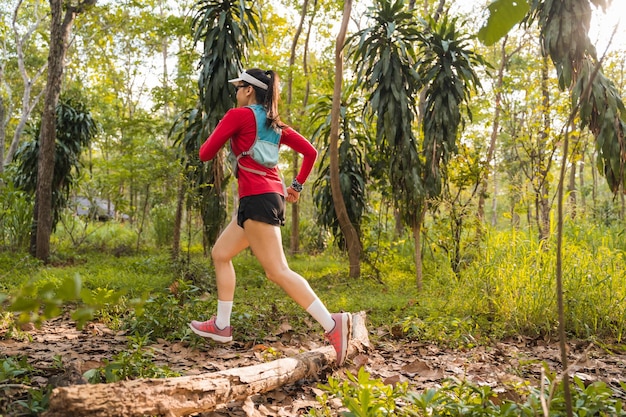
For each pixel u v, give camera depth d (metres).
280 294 6.19
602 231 8.11
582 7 6.50
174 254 8.66
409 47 7.11
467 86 7.06
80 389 1.70
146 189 12.92
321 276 8.57
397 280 7.89
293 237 13.25
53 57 9.52
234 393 2.26
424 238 8.15
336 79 7.51
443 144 7.07
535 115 8.45
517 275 4.86
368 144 8.47
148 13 10.84
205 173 8.02
